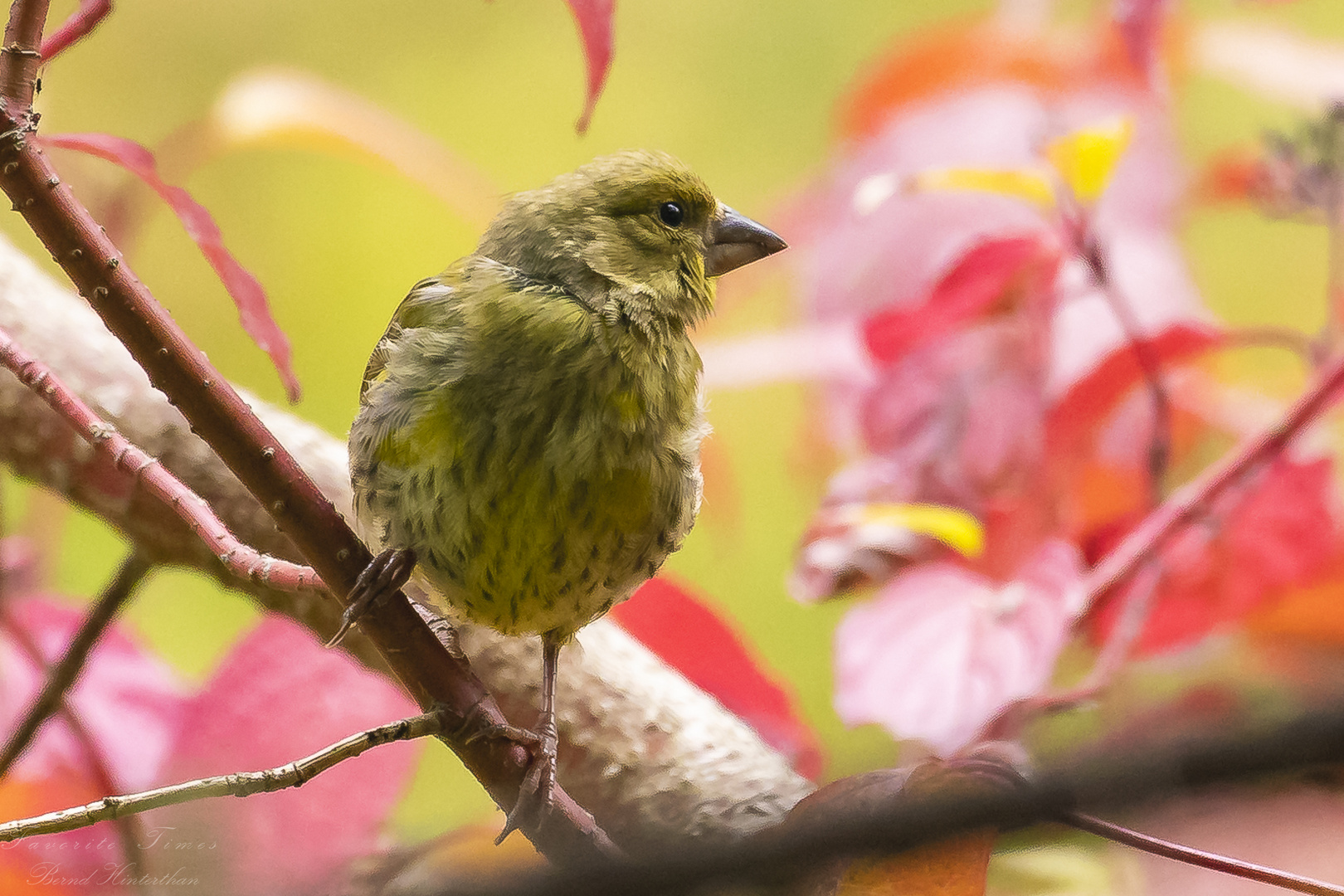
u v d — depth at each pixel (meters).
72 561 3.36
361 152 3.28
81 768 3.23
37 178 3.15
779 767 3.22
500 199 3.28
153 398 3.24
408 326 3.22
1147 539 3.21
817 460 3.29
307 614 3.22
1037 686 3.20
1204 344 3.24
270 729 3.22
